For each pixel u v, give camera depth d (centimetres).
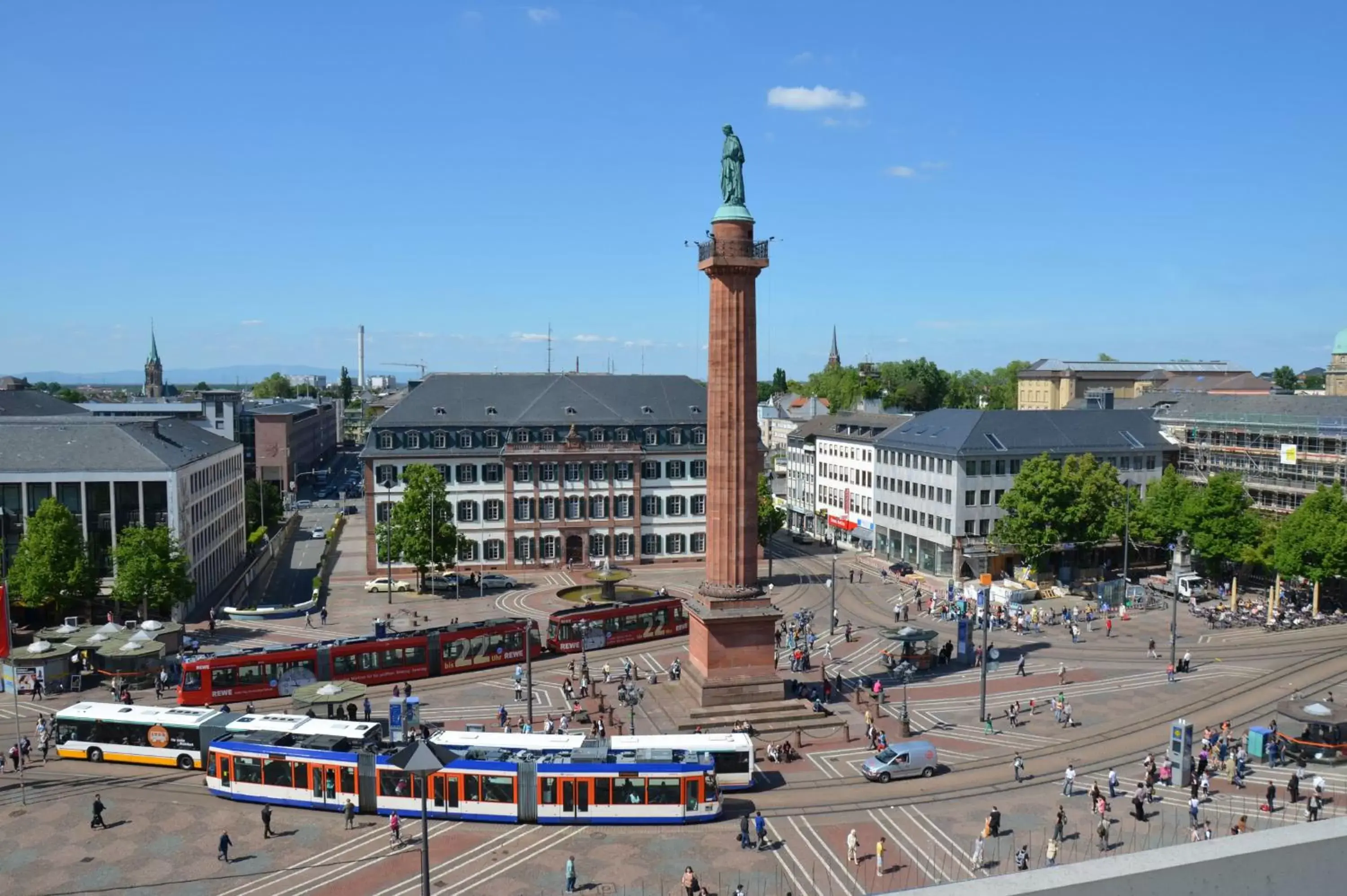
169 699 7038
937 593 10800
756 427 6506
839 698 7044
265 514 15675
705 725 6222
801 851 4569
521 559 12262
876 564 12731
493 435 12194
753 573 6519
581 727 6338
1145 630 9050
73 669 7369
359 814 5038
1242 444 11662
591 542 12438
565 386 12912
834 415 16362
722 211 6291
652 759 4988
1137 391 18988
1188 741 5319
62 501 9269
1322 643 8350
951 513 11419
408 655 7588
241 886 4234
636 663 8138
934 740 6172
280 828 4862
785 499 17200
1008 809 5047
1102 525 10462
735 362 6359
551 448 12194
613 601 10275
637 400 12925
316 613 9938
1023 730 6344
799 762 5778
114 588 8731
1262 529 9969
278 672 7112
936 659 8019
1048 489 10312
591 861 4488
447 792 4938
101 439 9544
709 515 6500
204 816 4981
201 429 12612
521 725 6222
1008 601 10138
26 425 9688
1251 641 8506
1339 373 15388
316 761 5056
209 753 5219
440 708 6856
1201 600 10094
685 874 4172
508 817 4903
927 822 4897
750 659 6494
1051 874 751
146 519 9425
